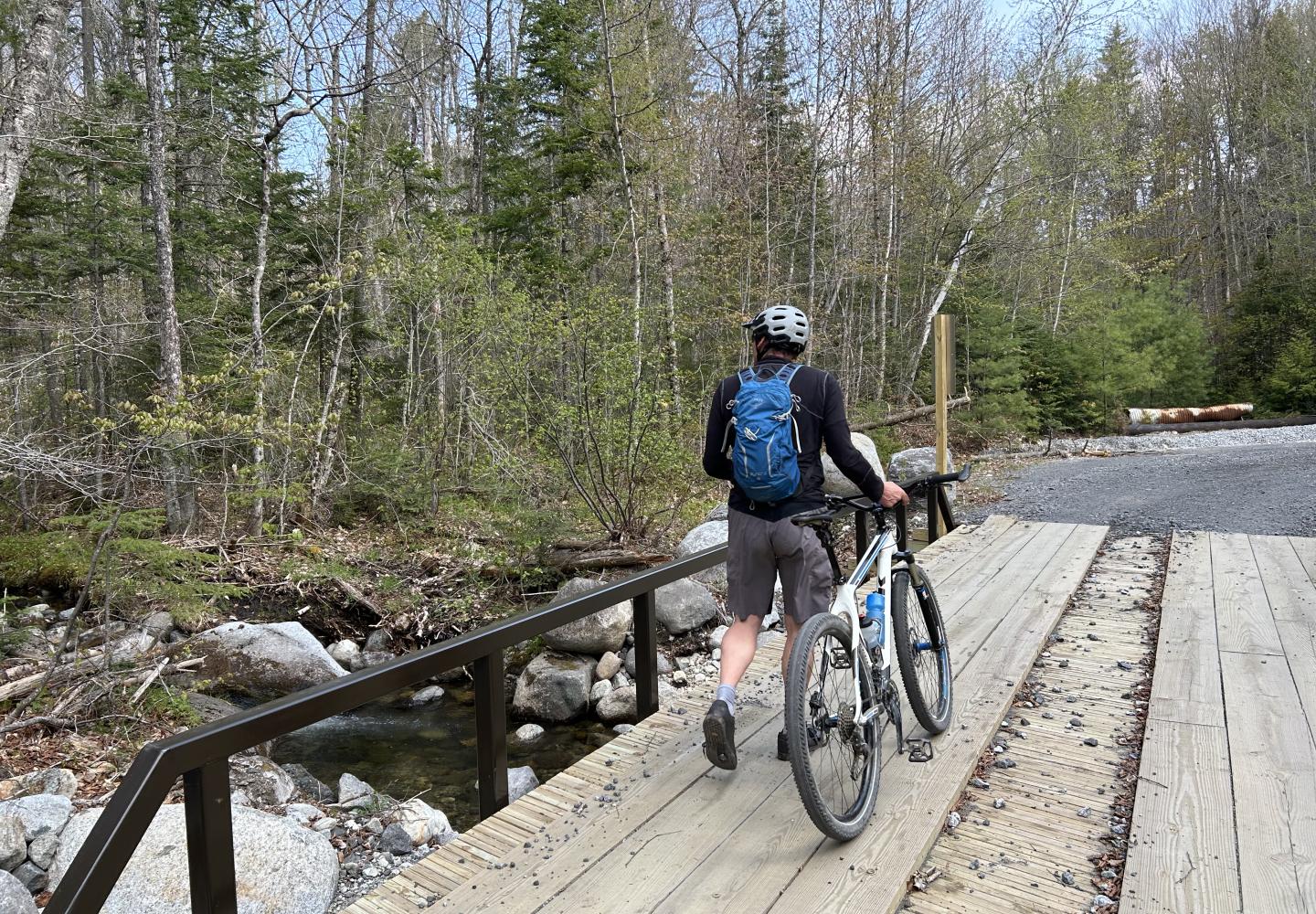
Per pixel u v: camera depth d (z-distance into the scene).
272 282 14.54
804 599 2.74
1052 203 20.52
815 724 2.65
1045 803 3.00
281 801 4.66
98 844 1.93
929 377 21.12
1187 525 8.06
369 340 15.32
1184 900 2.36
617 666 6.83
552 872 2.61
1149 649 4.56
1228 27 30.00
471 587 9.42
